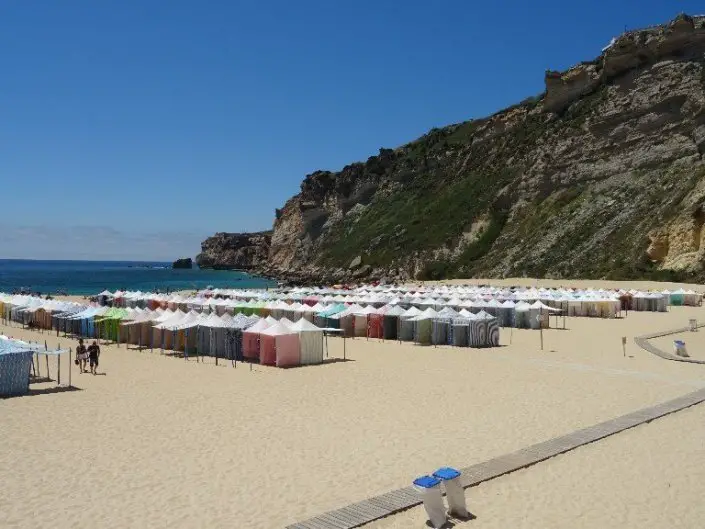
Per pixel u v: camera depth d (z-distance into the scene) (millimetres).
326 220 160125
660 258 76188
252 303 50000
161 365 29312
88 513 10906
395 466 13500
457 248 107688
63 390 22797
